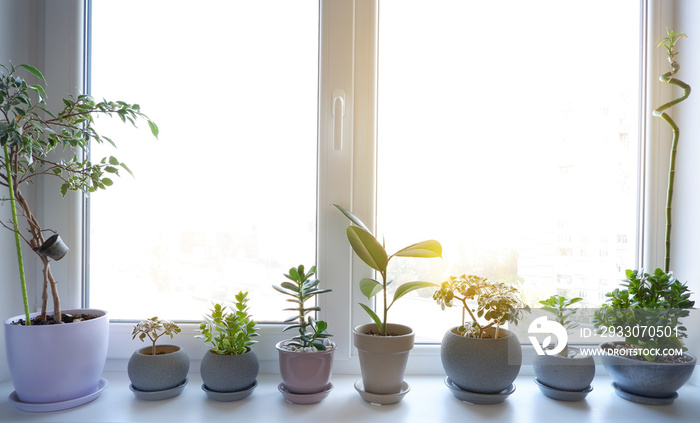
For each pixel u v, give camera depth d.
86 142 0.98
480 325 1.07
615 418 0.92
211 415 0.92
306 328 1.14
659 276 1.02
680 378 0.96
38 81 1.12
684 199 1.14
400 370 0.98
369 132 1.16
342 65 1.14
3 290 1.06
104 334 0.98
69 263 1.13
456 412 0.95
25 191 1.12
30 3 1.12
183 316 1.19
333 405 0.98
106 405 0.95
